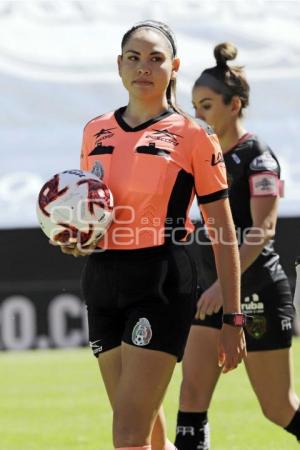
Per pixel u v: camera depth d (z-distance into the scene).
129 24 57.72
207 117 21.11
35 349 48.59
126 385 15.80
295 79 56.03
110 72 55.97
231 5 58.50
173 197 16.33
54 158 53.38
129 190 16.31
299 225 48.88
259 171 20.75
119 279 16.31
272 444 25.62
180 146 16.41
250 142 21.05
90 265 16.80
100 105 55.25
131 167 16.36
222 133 21.11
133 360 15.93
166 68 16.69
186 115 16.73
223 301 16.67
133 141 16.52
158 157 16.28
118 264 16.34
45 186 16.56
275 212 20.78
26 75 55.22
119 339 16.70
